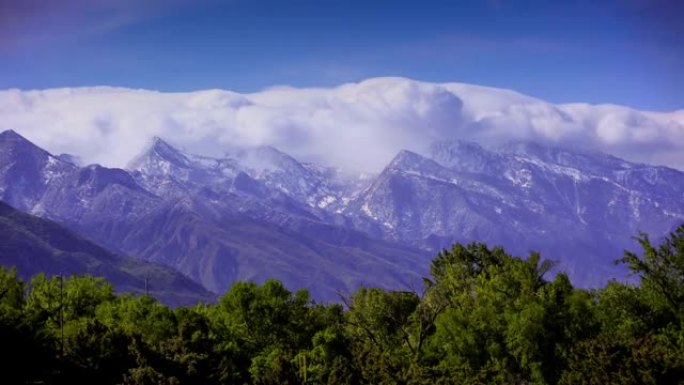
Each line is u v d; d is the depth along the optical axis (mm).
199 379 60344
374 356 61594
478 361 70688
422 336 72250
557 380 65875
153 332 71625
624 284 70500
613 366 54000
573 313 67938
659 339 58594
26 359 52531
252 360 68438
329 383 59438
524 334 67125
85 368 57406
